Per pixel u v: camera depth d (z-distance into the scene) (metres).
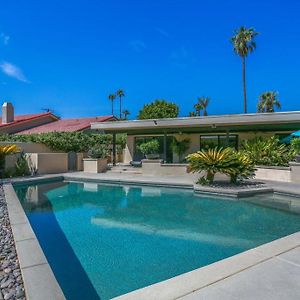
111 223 7.67
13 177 15.97
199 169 12.58
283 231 6.86
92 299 3.94
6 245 4.84
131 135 24.39
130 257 5.35
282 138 19.08
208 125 18.14
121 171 18.94
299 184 12.38
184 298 3.18
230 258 4.24
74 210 9.29
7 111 32.19
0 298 3.20
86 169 19.36
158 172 16.75
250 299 3.14
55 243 6.14
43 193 12.66
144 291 3.36
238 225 7.38
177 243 6.08
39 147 21.12
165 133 19.91
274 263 4.05
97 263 5.11
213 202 10.28
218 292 3.29
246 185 12.16
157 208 9.48
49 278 3.52
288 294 3.24
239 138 20.48
